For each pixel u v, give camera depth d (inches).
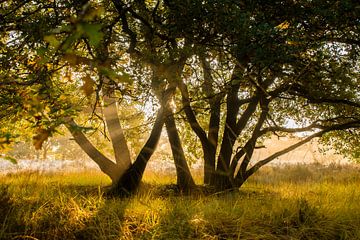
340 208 254.7
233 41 231.6
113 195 346.3
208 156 418.9
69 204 243.9
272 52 227.8
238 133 412.8
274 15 249.0
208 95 310.8
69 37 40.9
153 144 367.6
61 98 130.7
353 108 391.2
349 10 234.1
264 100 366.6
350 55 287.6
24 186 329.1
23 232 208.5
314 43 249.1
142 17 260.4
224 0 212.2
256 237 209.2
